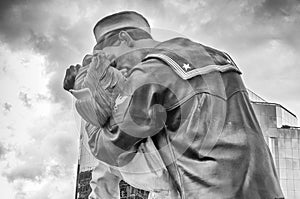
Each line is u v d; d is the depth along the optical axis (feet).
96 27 11.26
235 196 10.45
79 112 10.54
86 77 10.29
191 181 10.62
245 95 11.54
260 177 10.92
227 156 10.71
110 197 12.76
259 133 11.53
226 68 11.02
